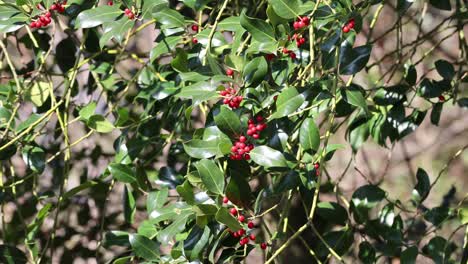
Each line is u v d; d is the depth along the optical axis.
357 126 1.88
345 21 1.54
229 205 1.56
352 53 1.59
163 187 1.88
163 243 1.58
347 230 1.87
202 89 1.53
